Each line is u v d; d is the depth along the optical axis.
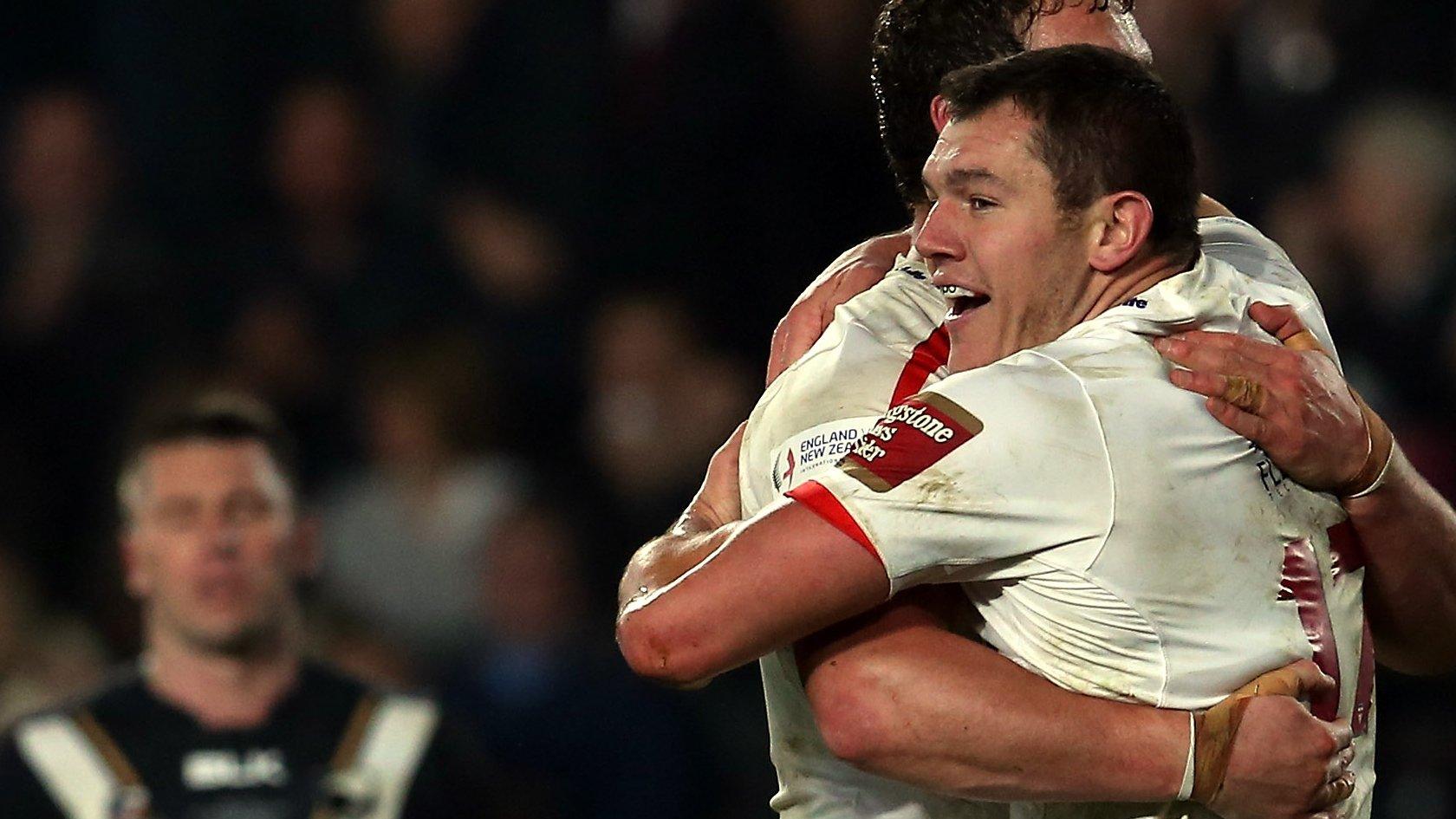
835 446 9.39
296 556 17.89
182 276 30.19
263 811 17.12
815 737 9.96
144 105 31.53
